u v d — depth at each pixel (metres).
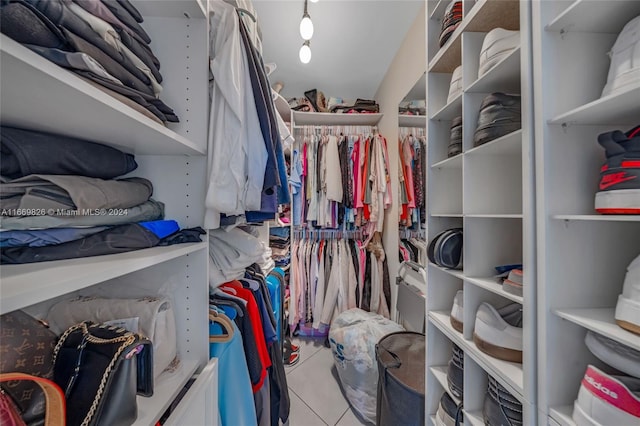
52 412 0.36
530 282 0.58
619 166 0.48
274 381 1.15
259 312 1.04
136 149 0.66
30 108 0.39
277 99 1.92
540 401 0.56
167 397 0.55
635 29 0.46
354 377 1.40
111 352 0.43
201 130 0.72
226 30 0.76
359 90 2.43
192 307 0.73
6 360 0.42
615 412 0.43
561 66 0.57
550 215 0.56
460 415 0.81
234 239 1.01
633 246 0.57
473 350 0.75
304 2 1.33
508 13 0.75
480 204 0.82
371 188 2.12
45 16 0.37
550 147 0.56
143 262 0.46
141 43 0.61
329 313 2.16
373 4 1.45
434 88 1.08
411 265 1.66
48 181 0.44
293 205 2.21
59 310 0.60
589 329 0.51
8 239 0.40
